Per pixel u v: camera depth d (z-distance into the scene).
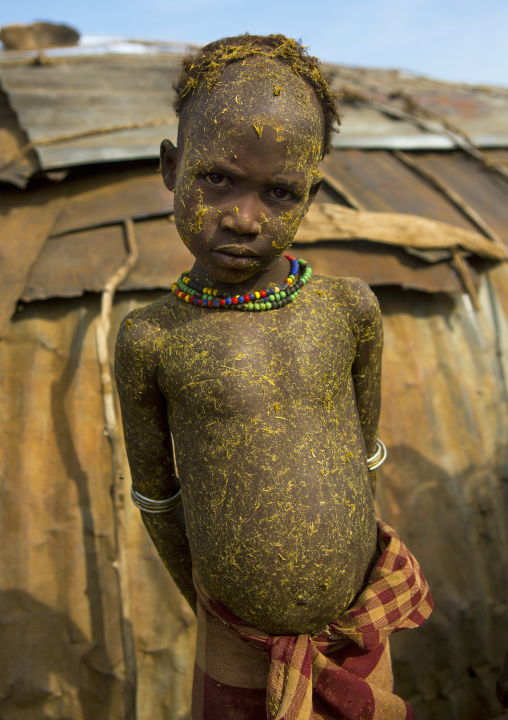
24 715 2.79
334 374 1.38
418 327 3.67
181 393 1.34
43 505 3.01
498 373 3.71
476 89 6.23
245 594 1.31
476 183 4.68
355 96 5.26
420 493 3.34
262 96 1.20
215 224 1.22
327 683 1.37
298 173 1.21
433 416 3.49
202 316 1.37
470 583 3.29
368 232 3.67
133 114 4.36
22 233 3.57
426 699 3.13
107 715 2.81
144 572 2.97
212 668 1.50
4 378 3.18
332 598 1.33
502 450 3.56
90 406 3.15
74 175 3.95
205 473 1.32
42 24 6.05
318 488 1.30
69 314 3.32
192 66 1.35
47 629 2.87
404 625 1.44
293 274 1.43
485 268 3.96
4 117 4.38
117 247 3.49
